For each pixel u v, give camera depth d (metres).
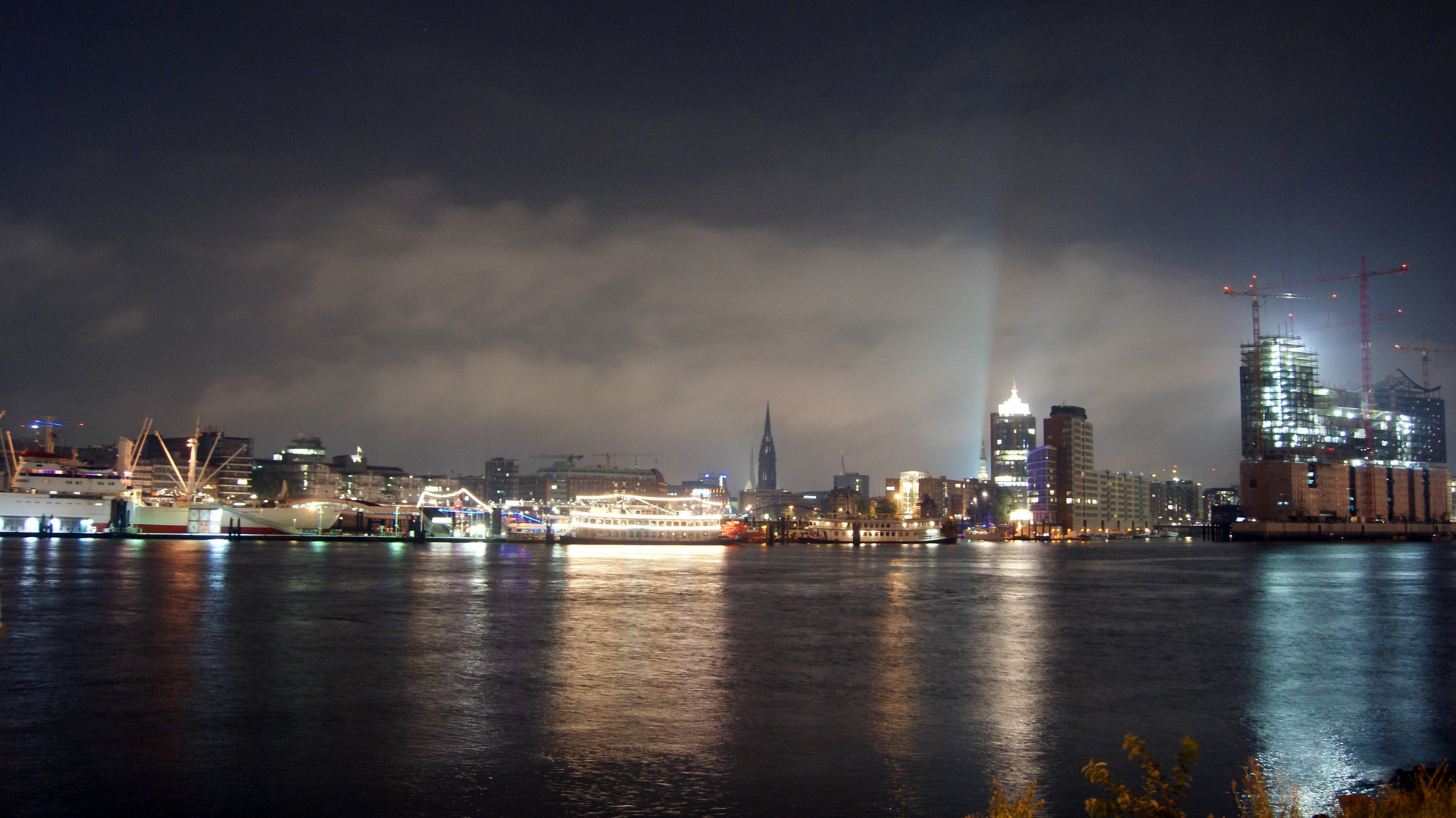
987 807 37.94
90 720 50.34
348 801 37.94
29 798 38.16
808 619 98.25
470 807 37.44
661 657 71.75
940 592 134.38
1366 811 28.19
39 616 92.19
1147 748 47.09
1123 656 75.06
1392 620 102.06
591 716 52.12
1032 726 51.09
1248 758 45.91
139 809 37.03
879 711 54.00
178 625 87.25
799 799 38.66
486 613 100.50
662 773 41.75
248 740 46.62
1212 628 93.94
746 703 55.72
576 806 37.66
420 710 53.25
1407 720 53.84
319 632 84.31
